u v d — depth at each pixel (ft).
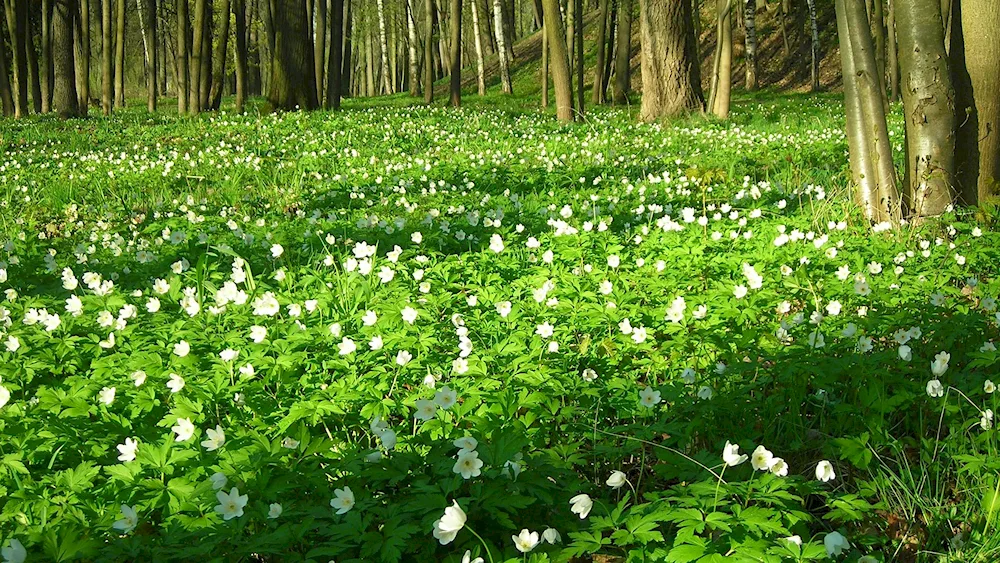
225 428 12.27
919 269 19.99
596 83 102.58
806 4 135.74
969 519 10.12
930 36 23.82
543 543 9.02
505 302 16.40
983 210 23.39
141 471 10.79
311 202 33.42
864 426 12.27
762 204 29.48
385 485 10.22
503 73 131.23
